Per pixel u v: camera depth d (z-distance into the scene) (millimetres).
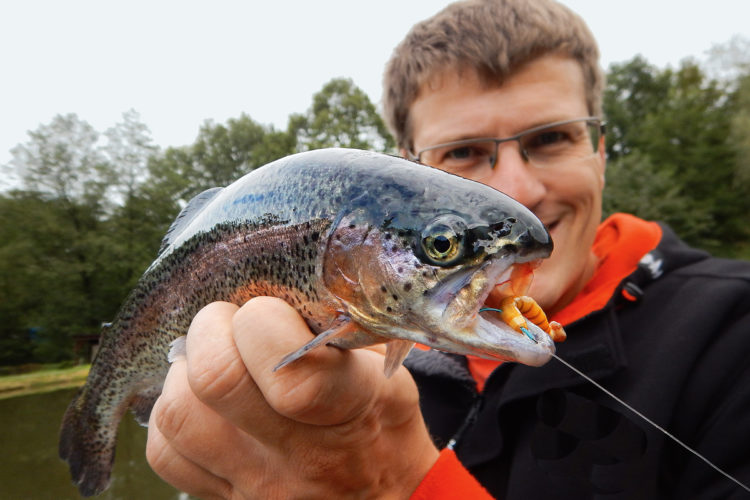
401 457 188
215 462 174
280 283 183
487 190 166
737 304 260
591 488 239
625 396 253
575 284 317
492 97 306
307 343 149
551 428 257
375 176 171
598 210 321
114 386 286
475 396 302
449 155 324
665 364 253
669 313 275
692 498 240
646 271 300
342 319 167
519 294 163
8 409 1549
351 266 167
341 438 165
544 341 144
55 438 1225
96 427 299
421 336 159
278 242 182
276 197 186
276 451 167
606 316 277
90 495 296
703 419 246
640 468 236
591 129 328
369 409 164
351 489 177
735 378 242
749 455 226
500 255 155
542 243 157
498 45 298
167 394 175
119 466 969
